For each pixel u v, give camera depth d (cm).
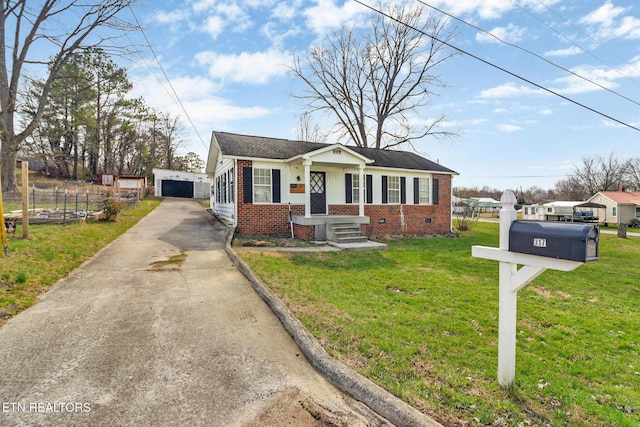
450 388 261
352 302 471
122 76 2472
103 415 223
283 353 324
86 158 3612
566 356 351
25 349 312
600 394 277
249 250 856
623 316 491
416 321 412
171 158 4459
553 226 231
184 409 232
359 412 236
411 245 1179
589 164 4684
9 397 239
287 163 1202
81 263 654
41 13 1533
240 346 335
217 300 474
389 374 276
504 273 266
